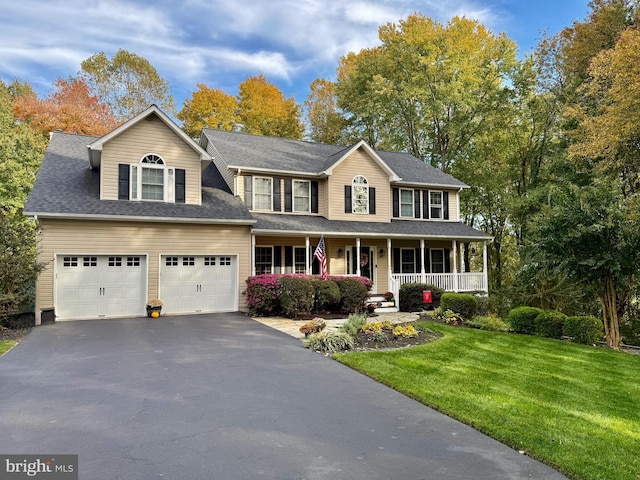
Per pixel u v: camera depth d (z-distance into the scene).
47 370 7.31
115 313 13.91
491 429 4.89
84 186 14.85
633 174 16.02
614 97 14.12
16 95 29.41
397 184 20.59
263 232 15.91
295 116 34.34
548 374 7.63
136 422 4.98
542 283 17.92
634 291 17.20
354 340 9.81
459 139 27.22
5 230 11.86
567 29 21.91
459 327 12.77
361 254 19.94
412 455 4.24
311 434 4.72
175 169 15.59
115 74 34.31
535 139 25.88
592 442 4.62
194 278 15.09
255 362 8.01
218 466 3.92
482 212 28.81
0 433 4.64
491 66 26.17
